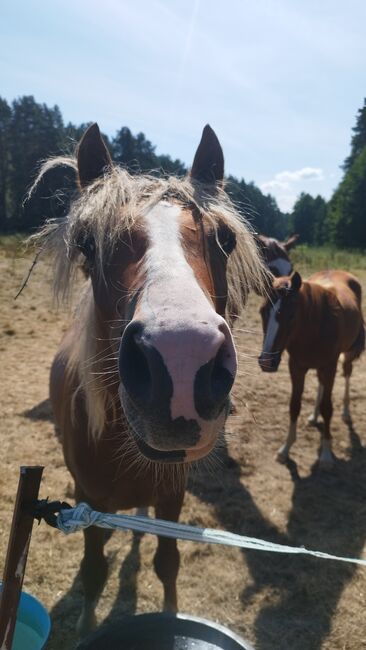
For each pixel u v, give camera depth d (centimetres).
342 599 289
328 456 437
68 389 237
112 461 206
